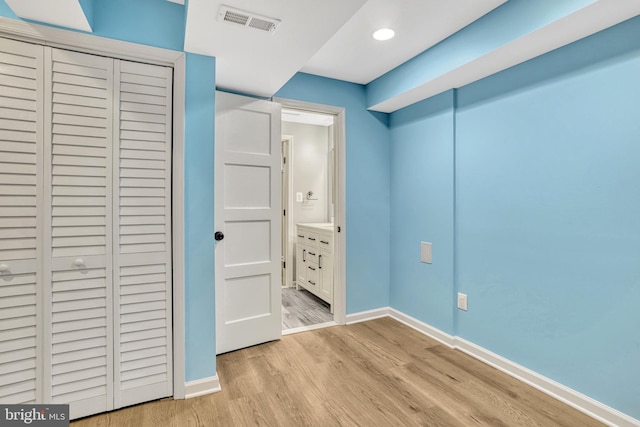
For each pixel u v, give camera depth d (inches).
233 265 94.8
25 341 59.8
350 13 56.2
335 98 114.5
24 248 59.5
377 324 117.9
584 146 68.1
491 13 74.2
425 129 109.1
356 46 91.5
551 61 74.0
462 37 81.9
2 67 57.2
